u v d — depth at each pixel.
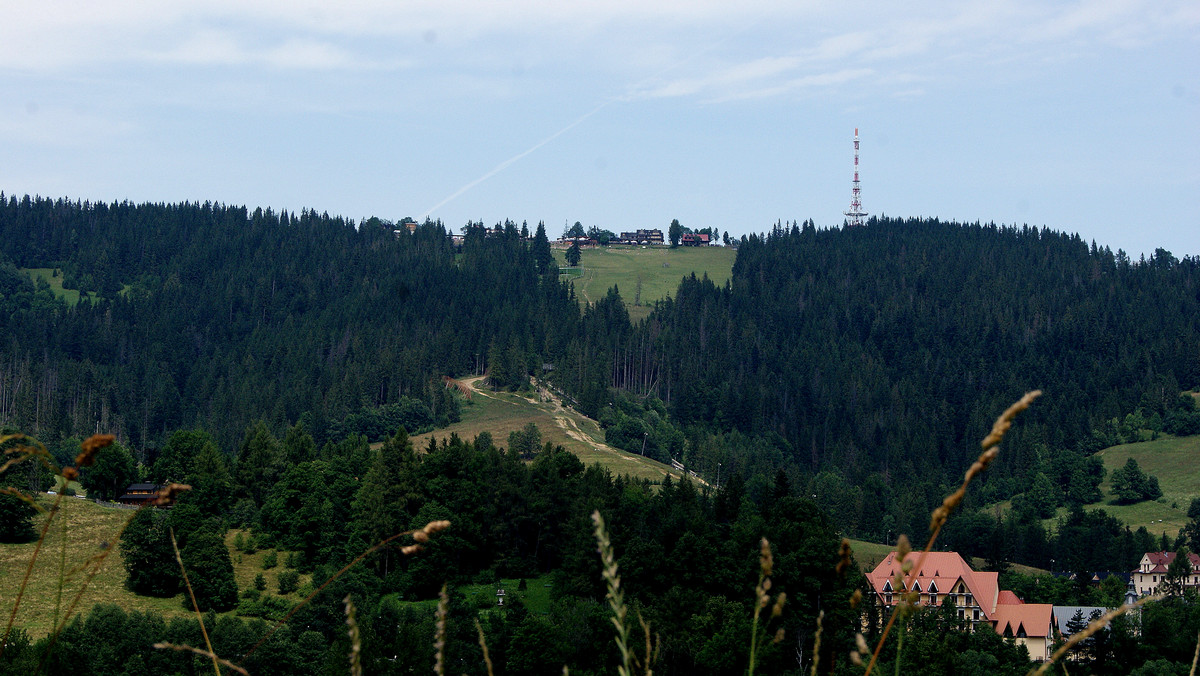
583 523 98.19
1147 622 81.12
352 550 102.25
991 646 80.38
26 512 94.56
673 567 91.50
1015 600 103.88
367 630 68.50
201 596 89.31
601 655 75.06
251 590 93.06
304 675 69.06
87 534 98.38
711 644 76.56
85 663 57.56
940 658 66.00
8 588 83.56
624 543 95.50
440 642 8.08
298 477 113.38
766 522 100.00
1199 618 80.69
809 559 82.75
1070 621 82.81
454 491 110.50
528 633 74.50
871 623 68.44
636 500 112.69
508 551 111.38
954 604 89.75
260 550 107.25
